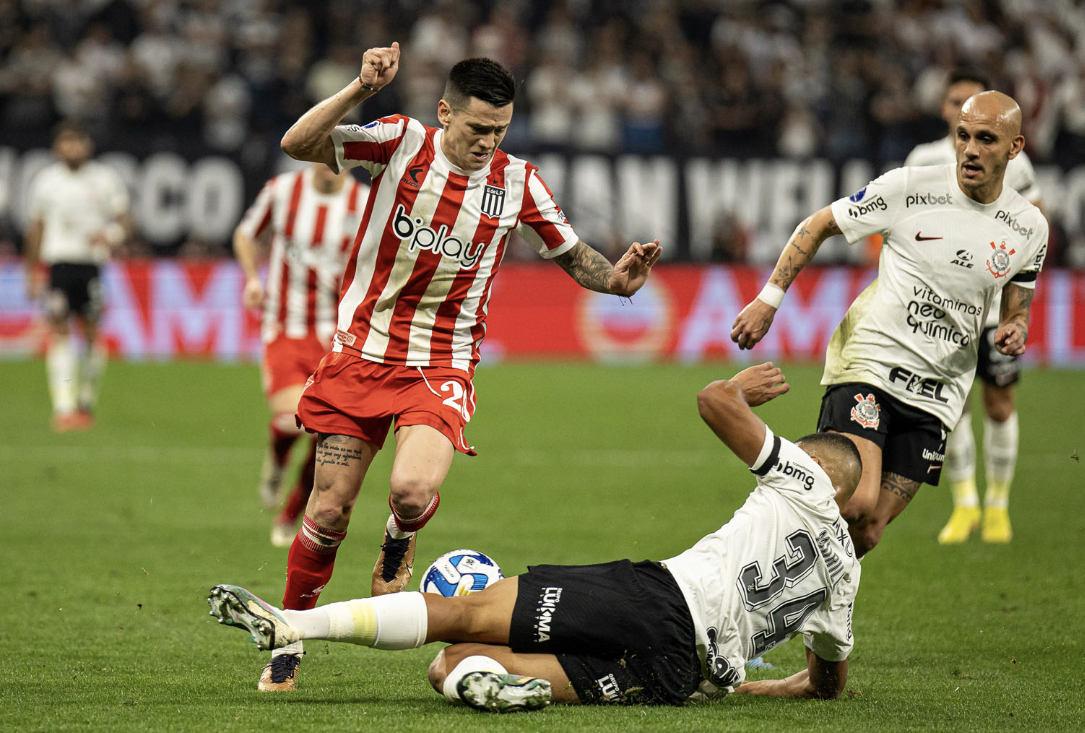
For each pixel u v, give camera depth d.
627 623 13.45
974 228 17.67
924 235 17.81
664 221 60.50
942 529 28.22
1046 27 74.69
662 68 70.81
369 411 15.50
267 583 21.55
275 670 14.85
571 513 28.98
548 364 60.16
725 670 13.74
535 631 13.48
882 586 22.11
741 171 60.59
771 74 70.81
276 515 27.97
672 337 60.91
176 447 38.16
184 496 30.62
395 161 15.42
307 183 26.38
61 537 25.36
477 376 55.59
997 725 13.49
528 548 24.89
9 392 49.12
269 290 26.58
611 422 44.25
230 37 68.38
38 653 16.61
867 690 15.36
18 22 69.25
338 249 26.25
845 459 14.44
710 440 40.91
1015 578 22.77
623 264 15.53
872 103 69.31
